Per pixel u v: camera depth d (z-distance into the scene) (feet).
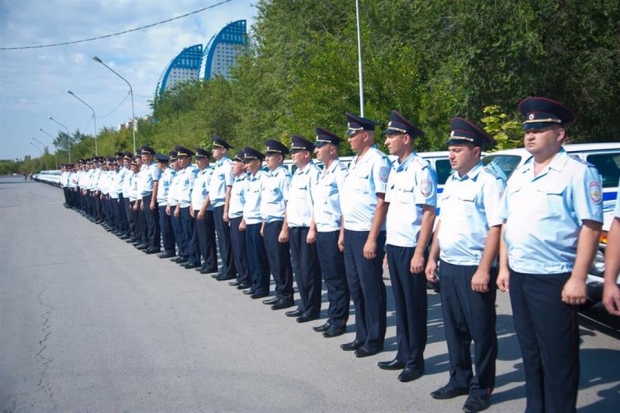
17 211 75.05
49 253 37.50
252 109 77.36
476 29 43.75
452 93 45.11
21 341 18.29
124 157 45.62
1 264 33.65
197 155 29.04
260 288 23.36
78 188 67.92
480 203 12.22
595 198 9.77
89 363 16.05
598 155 21.67
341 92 45.27
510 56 43.52
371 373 14.67
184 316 20.67
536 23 43.04
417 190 13.61
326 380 14.28
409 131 14.08
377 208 15.15
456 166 12.47
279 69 67.87
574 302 9.72
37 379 14.97
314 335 18.11
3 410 13.14
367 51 46.37
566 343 10.18
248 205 23.26
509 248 10.80
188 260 30.83
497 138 41.45
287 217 20.02
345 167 18.08
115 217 46.32
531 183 10.46
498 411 12.19
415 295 14.03
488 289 12.01
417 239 13.91
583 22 43.88
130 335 18.53
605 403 12.45
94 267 31.60
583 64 44.78
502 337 17.19
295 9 67.67
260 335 18.19
